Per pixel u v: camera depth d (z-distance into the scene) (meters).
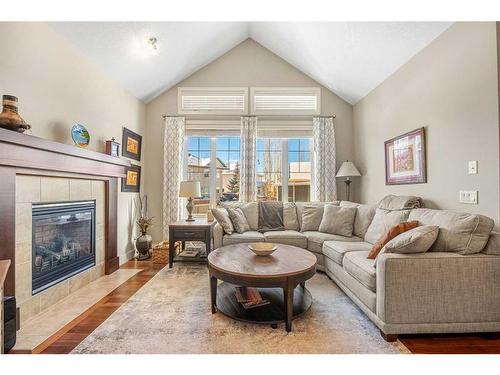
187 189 3.71
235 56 4.44
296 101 4.48
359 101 4.24
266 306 2.11
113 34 2.82
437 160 2.49
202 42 3.76
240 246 2.69
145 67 3.57
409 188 2.95
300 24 3.33
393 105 3.26
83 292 2.57
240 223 3.60
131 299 2.39
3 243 1.79
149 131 4.43
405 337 1.78
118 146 3.33
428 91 2.61
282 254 2.39
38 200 2.17
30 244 2.07
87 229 2.85
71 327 1.91
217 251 2.49
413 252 1.79
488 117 1.95
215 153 4.56
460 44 2.20
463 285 1.73
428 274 1.73
